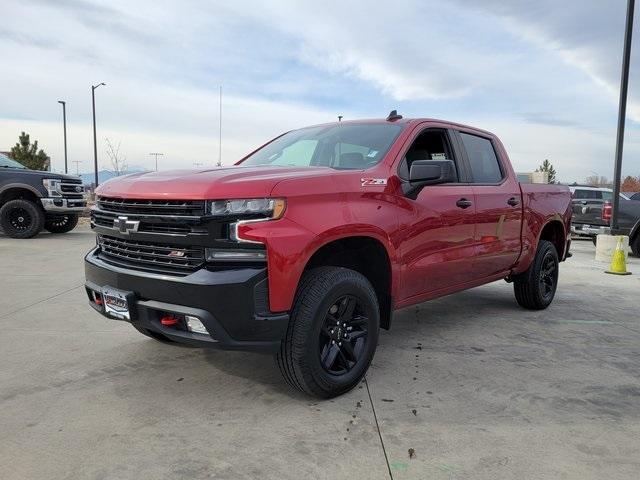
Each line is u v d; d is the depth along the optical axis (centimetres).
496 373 394
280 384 364
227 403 332
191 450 274
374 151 400
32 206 1190
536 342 478
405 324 536
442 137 466
